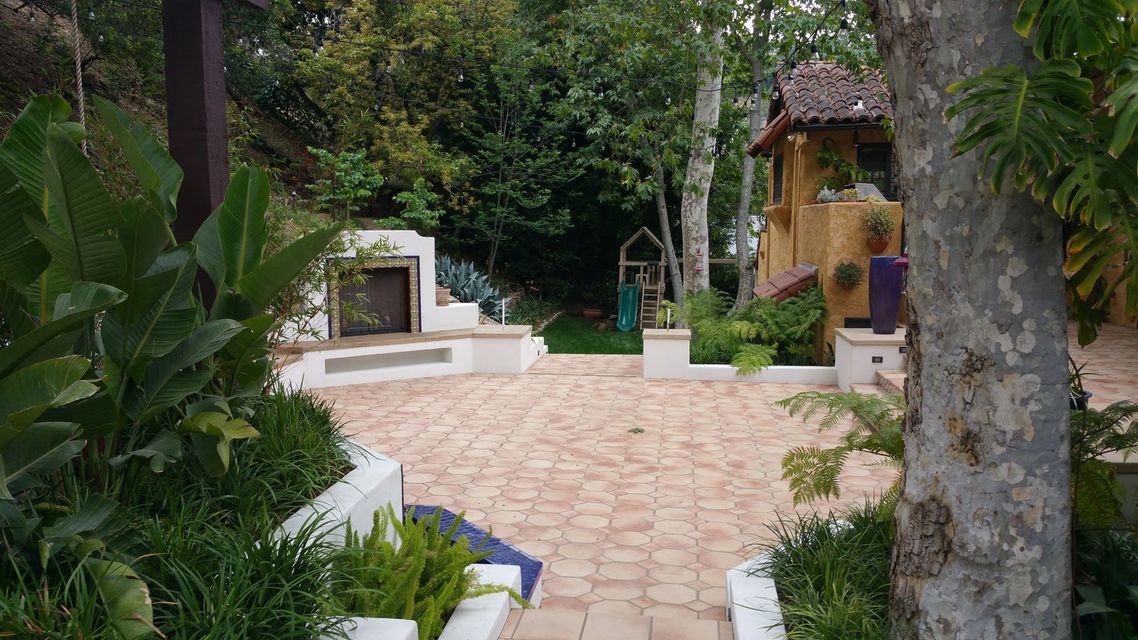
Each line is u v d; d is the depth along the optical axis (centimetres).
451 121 2108
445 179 1920
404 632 273
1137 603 277
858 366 966
